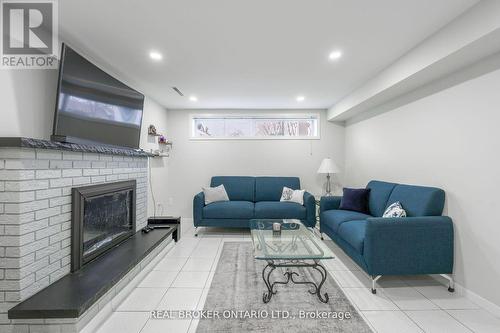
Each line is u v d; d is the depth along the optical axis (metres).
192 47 2.41
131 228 3.07
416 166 2.91
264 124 5.04
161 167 4.61
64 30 2.10
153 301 2.15
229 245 3.62
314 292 2.30
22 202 1.64
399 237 2.28
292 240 2.66
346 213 3.39
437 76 2.49
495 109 1.98
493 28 1.65
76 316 1.56
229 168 5.00
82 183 2.22
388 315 1.95
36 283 1.75
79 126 2.12
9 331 1.60
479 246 2.10
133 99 2.96
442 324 1.85
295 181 4.76
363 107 3.88
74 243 2.09
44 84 2.06
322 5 1.78
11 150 1.61
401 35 2.19
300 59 2.68
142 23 2.01
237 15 1.90
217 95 4.02
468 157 2.22
